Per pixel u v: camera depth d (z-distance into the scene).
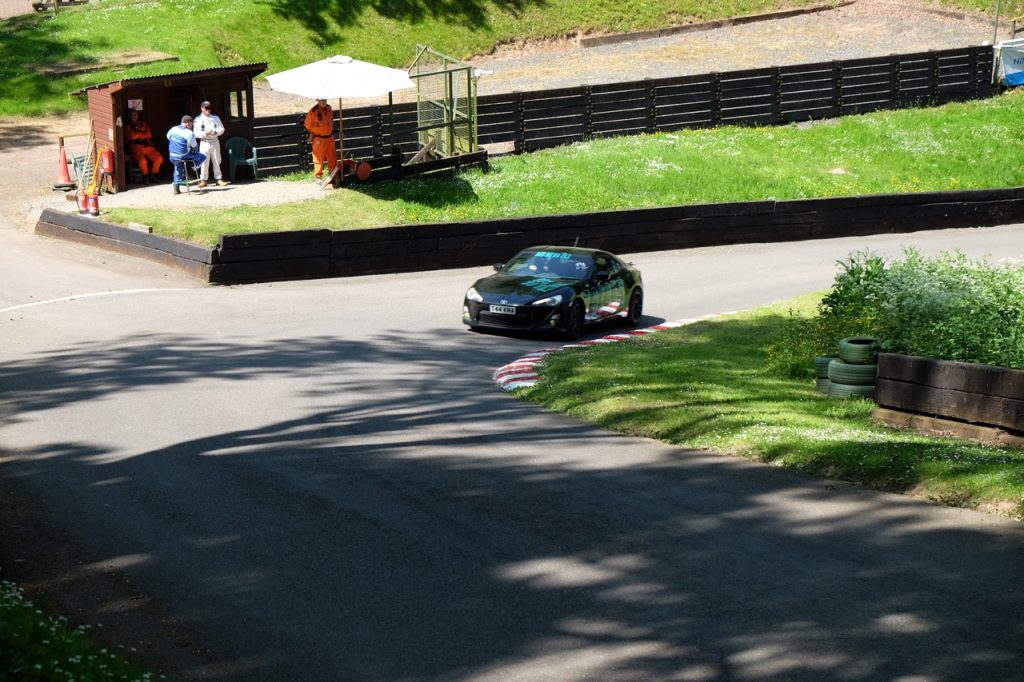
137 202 26.53
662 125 36.91
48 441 11.52
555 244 27.22
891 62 40.03
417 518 9.06
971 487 9.32
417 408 13.19
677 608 7.24
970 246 29.03
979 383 10.95
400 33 47.38
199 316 19.52
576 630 6.95
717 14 52.34
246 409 12.98
